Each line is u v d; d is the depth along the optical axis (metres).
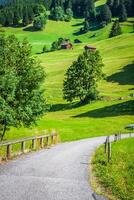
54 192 18.97
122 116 97.06
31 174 23.95
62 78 172.38
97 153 38.69
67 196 18.23
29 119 44.72
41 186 20.28
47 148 43.91
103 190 20.23
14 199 17.05
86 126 78.75
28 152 38.16
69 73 124.94
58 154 36.75
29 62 43.53
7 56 42.84
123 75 165.00
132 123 86.88
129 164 31.23
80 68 123.62
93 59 125.69
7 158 31.66
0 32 44.88
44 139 53.91
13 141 32.75
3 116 39.56
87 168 27.80
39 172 24.92
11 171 24.81
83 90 121.75
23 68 43.22
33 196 17.83
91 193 19.22
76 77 123.44
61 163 29.80
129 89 142.12
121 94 133.12
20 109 41.72
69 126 76.19
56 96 138.00
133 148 45.69
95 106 114.81
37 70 43.66
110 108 107.69
